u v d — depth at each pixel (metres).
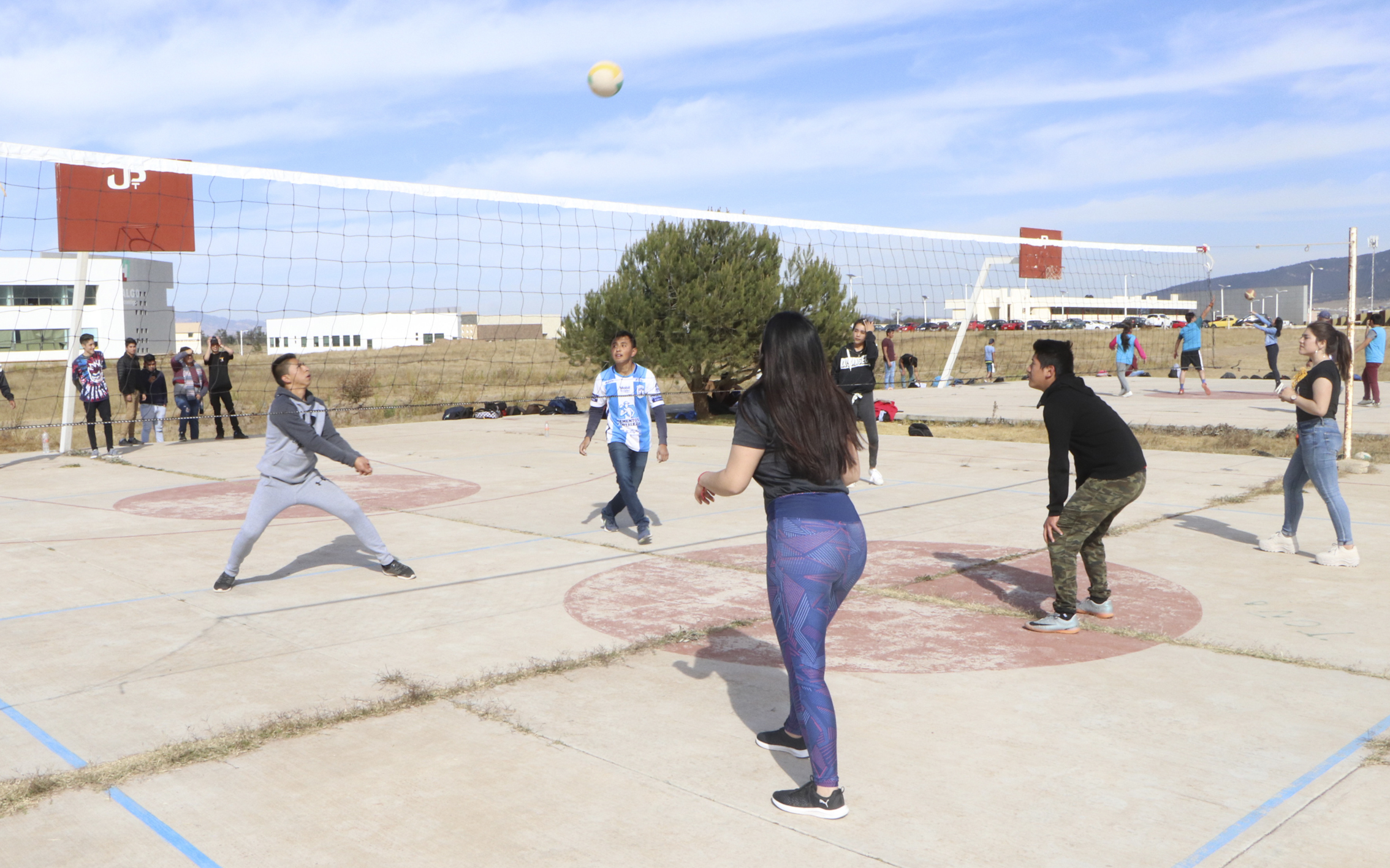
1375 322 17.36
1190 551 6.92
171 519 8.81
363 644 4.93
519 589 6.08
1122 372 21.53
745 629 5.16
